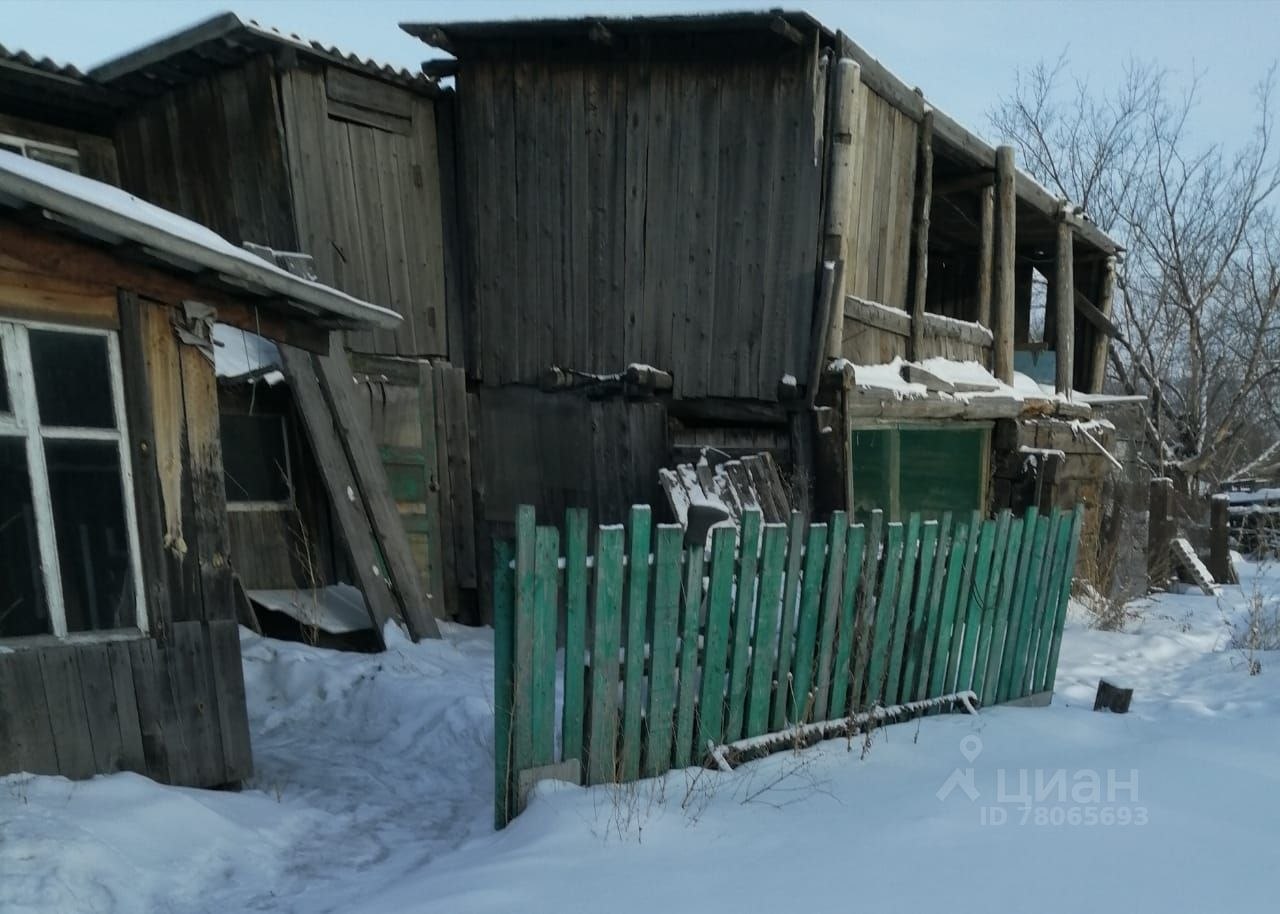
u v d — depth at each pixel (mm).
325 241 7965
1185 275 20531
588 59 8273
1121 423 12547
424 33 8211
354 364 8094
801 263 7656
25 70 7797
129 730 3959
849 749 4273
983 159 10102
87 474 3928
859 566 4582
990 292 11039
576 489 8570
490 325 8938
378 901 2932
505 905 2648
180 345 4238
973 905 2510
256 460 7754
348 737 5457
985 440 10070
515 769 3525
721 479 7262
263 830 3842
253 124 7816
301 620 7117
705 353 8047
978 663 5449
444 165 8969
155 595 4074
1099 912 2436
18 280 3715
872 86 8062
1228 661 7449
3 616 3695
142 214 3842
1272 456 19000
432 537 8539
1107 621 9078
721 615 4023
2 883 2959
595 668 3629
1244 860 2805
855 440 8352
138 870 3271
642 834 3168
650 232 8211
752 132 7801
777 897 2625
